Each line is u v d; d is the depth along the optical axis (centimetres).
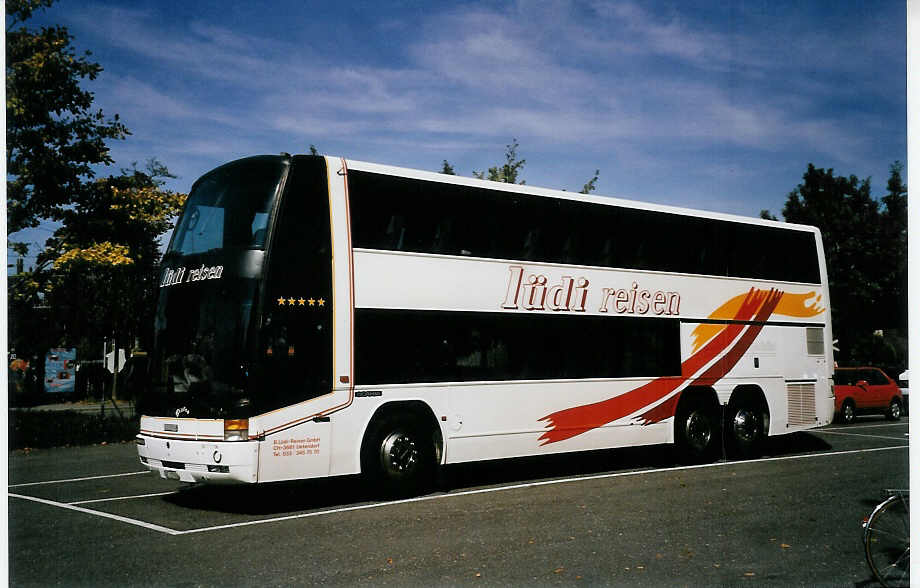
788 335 1586
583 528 878
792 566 722
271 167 1042
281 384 990
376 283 1088
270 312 991
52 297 2203
